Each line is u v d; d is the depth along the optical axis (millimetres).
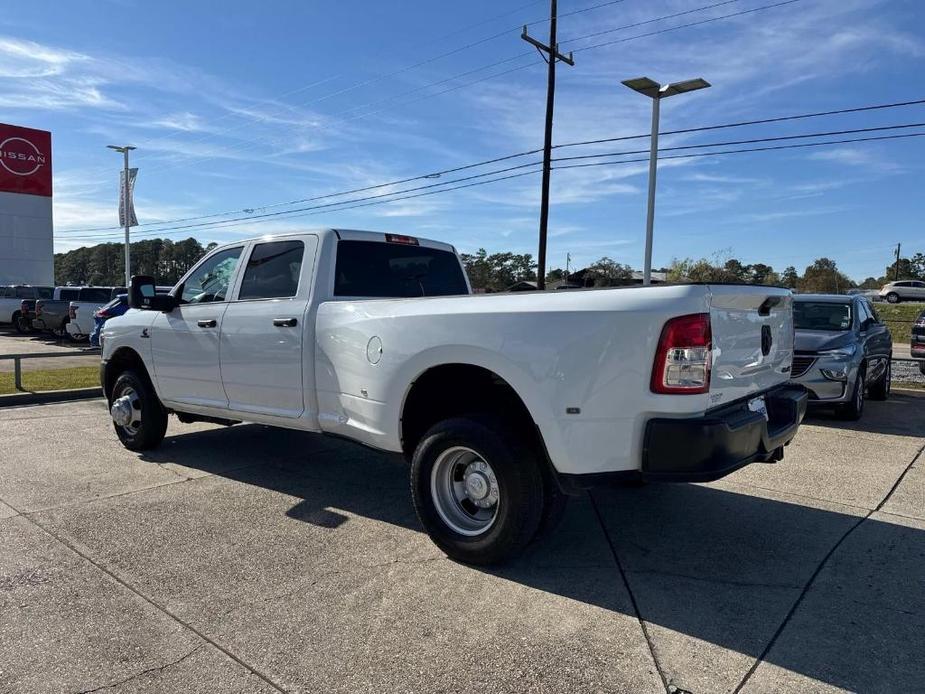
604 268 34062
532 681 2791
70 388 10789
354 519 4766
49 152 33688
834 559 4066
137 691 2721
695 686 2756
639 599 3533
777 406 4293
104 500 5145
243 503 5098
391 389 4246
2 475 5828
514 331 3654
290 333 4969
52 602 3473
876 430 7988
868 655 2986
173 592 3594
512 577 3801
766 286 4246
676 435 3291
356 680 2803
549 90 22047
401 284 5574
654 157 15789
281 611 3393
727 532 4527
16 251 32781
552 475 3764
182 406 6047
